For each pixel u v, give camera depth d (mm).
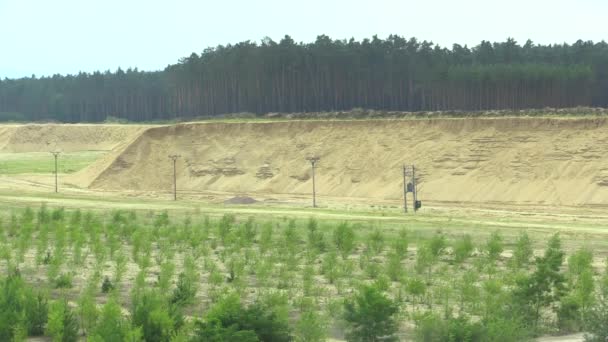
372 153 125688
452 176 115125
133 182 136500
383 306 30312
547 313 38094
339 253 59062
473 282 44000
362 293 33812
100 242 54812
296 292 42906
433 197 112188
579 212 96250
